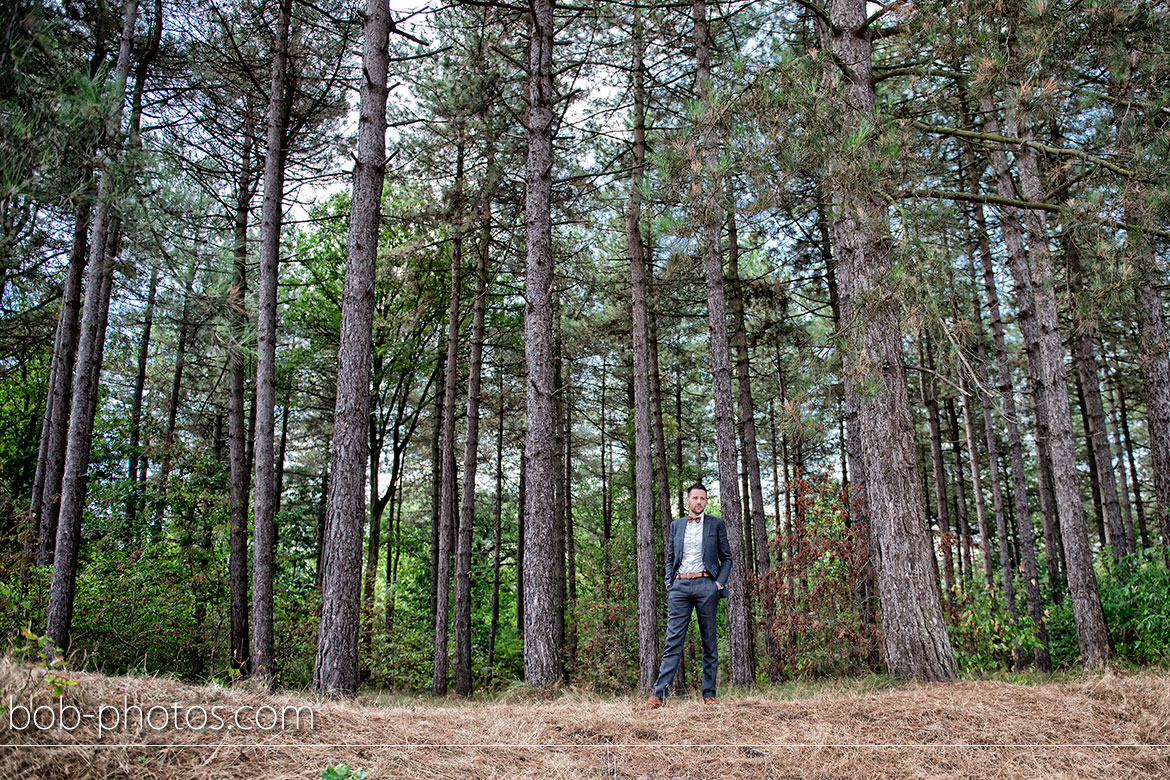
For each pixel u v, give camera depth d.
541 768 3.58
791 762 3.79
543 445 9.47
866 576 10.14
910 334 5.49
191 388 19.42
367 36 7.82
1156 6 5.52
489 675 17.22
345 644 6.62
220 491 13.70
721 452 10.79
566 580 21.50
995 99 6.62
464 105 12.79
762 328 14.45
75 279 10.00
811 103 5.64
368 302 7.36
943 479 15.84
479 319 14.98
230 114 12.48
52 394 11.45
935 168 7.02
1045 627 11.67
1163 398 9.80
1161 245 5.90
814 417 6.04
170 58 10.83
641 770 3.66
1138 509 21.25
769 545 11.12
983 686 5.35
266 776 3.04
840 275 6.79
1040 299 10.03
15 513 11.05
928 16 5.88
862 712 4.61
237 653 10.68
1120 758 3.92
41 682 3.26
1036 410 12.16
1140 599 10.29
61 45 6.00
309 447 23.88
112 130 5.89
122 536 12.50
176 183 6.91
